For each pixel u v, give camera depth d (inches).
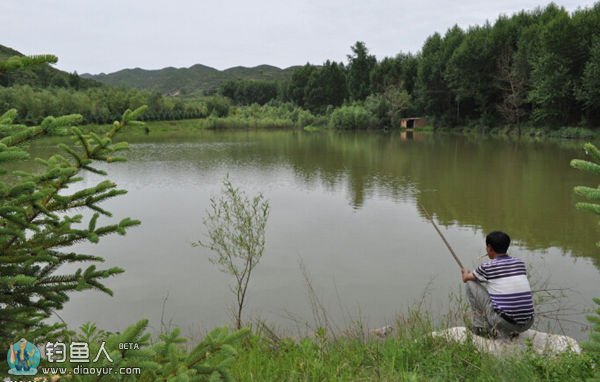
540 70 1802.4
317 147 1470.2
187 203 550.0
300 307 255.4
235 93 5565.9
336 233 409.7
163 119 3444.9
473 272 173.8
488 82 2215.8
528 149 1256.2
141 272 311.7
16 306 95.4
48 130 83.7
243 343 175.0
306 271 312.0
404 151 1268.5
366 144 1577.3
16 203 85.0
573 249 354.3
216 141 1841.8
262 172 847.1
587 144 92.6
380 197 589.9
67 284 99.7
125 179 754.8
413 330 183.2
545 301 248.5
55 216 96.6
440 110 2613.2
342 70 3991.1
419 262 330.0
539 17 2242.9
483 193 611.5
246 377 135.9
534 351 150.7
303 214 487.8
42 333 96.0
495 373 138.4
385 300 262.5
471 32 2519.7
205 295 273.3
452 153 1184.8
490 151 1214.3
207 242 375.2
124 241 385.4
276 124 3235.7
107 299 268.4
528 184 680.4
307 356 156.1
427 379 138.8
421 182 713.0
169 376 89.0
